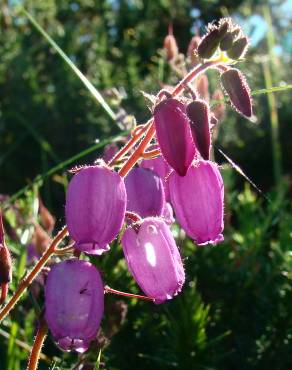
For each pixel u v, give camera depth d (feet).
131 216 0.22
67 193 0.20
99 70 0.88
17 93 0.89
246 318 0.36
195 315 0.31
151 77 0.88
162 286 0.20
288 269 0.37
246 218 0.46
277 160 0.56
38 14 1.01
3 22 0.95
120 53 1.00
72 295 0.19
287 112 1.03
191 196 0.21
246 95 0.20
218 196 0.21
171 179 0.21
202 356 0.30
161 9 1.17
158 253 0.21
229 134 0.90
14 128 0.87
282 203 0.50
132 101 0.70
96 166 0.20
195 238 0.21
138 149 0.21
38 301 0.33
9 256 0.21
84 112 0.83
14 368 0.30
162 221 0.21
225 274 0.37
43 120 0.87
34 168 0.87
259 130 1.00
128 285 0.33
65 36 0.96
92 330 0.20
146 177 0.23
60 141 0.86
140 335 0.33
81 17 1.19
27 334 0.32
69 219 0.19
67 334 0.19
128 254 0.21
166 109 0.19
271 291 0.37
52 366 0.29
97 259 0.33
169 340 0.31
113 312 0.28
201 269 0.36
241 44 0.20
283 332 0.34
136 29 1.14
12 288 0.32
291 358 0.34
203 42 0.20
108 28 1.18
